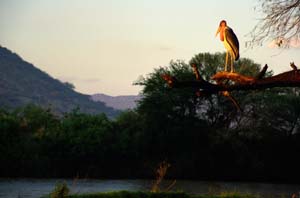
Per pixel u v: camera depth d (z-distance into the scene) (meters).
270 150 66.00
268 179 64.69
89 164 62.94
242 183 60.31
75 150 62.44
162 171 23.69
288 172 64.94
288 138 66.50
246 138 66.38
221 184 57.12
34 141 62.72
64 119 67.19
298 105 66.31
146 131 64.88
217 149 63.75
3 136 60.81
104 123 66.19
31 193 39.16
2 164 59.25
